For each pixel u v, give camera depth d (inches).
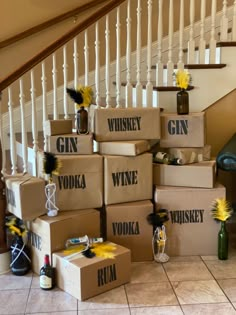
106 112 117.0
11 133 123.3
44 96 124.8
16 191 106.1
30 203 106.7
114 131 118.0
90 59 164.4
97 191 114.8
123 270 103.3
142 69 163.0
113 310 92.6
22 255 110.6
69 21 166.2
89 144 115.4
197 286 102.6
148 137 120.6
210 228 118.9
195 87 136.5
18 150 145.0
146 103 135.7
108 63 129.7
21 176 114.7
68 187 112.3
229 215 116.1
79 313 91.7
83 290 96.2
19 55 161.8
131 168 116.5
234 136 130.5
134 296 98.3
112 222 115.0
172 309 92.8
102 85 162.4
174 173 119.1
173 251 119.4
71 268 97.7
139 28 132.6
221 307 93.4
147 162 118.0
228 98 139.3
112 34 164.7
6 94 156.9
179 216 118.0
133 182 117.3
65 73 128.2
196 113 124.0
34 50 163.5
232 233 135.9
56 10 163.5
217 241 119.1
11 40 158.4
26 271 110.7
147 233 116.6
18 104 159.5
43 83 124.1
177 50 162.9
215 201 117.6
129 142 116.2
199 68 135.5
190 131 121.7
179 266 113.6
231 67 136.6
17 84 158.1
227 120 140.3
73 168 112.0
